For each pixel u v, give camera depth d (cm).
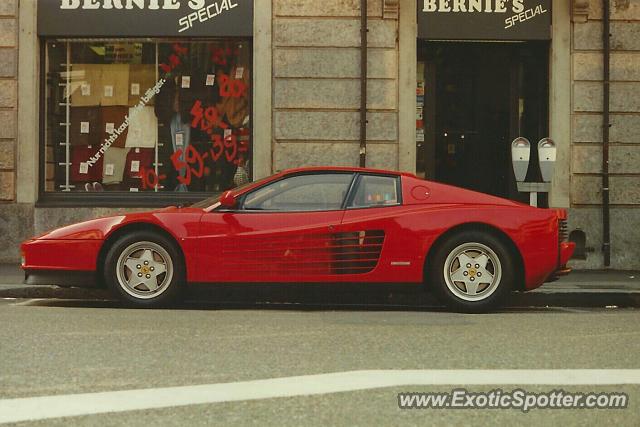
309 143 1417
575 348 651
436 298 938
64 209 1420
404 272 891
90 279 910
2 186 1408
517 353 627
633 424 438
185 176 1464
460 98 1478
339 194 911
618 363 589
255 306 973
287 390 502
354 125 1417
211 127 1459
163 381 527
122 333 715
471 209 895
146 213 914
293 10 1415
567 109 1420
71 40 1448
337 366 575
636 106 1419
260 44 1417
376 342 674
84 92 1459
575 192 1420
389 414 452
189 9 1426
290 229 895
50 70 1451
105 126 1462
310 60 1416
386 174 920
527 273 896
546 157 1130
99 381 526
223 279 897
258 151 1419
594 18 1423
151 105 1466
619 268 1416
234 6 1425
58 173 1453
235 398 483
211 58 1457
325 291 898
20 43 1411
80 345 654
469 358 605
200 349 640
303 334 716
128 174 1467
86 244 908
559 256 906
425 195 909
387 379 532
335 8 1415
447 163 1480
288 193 912
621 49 1420
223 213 905
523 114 1478
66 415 446
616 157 1420
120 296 907
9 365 575
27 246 920
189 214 907
